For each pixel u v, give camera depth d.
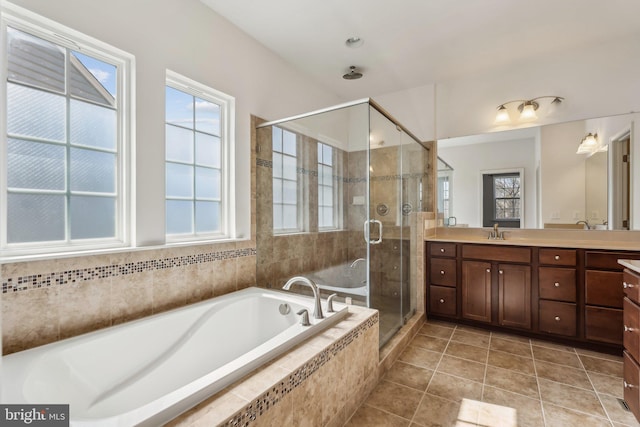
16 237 1.44
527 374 2.11
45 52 1.54
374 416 1.69
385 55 2.90
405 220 2.94
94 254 1.61
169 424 0.95
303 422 1.31
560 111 2.93
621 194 2.70
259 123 2.68
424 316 3.16
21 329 1.37
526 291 2.69
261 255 2.64
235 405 1.04
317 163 2.50
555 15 2.31
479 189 3.33
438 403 1.80
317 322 1.69
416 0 2.16
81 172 1.66
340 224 2.40
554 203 2.97
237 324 2.11
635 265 1.63
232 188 2.45
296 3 2.19
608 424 1.61
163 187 1.96
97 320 1.61
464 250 2.98
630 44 2.64
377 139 2.43
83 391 1.37
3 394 1.06
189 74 2.11
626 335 1.71
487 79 3.28
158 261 1.89
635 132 2.63
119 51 1.75
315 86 3.40
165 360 1.72
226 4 2.20
